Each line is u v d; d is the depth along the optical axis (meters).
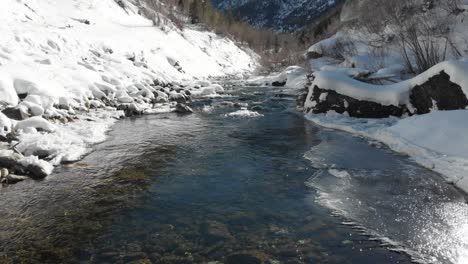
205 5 64.88
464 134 7.02
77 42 18.84
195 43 43.59
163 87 18.45
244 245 4.30
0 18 17.88
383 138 8.52
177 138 9.30
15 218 5.00
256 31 76.69
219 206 5.37
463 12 15.05
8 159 6.58
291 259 4.02
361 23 21.50
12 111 9.17
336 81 11.51
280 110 13.62
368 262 3.96
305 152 7.98
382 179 6.26
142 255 4.12
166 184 6.23
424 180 6.14
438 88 9.13
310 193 5.80
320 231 4.61
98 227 4.76
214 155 7.86
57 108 10.62
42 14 23.50
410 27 14.97
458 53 12.79
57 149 7.58
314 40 33.72
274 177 6.52
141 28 33.53
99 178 6.47
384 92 10.59
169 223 4.86
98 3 32.69
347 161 7.25
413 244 4.29
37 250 4.23
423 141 7.52
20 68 11.56
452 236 4.43
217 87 19.50
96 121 10.80
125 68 18.17
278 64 31.72
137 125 10.80
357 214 5.05
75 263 3.99
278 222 4.86
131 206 5.38
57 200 5.57
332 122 10.51
